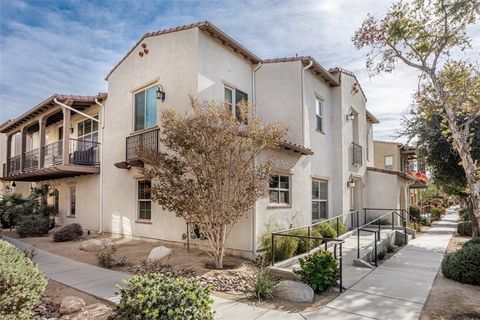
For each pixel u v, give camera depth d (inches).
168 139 302.8
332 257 270.5
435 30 274.4
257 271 295.0
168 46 432.5
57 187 698.2
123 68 511.5
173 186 297.3
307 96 485.4
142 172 315.0
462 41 274.2
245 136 308.3
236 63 461.7
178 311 152.4
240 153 309.3
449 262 292.4
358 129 658.2
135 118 483.8
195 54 397.4
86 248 404.2
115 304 217.3
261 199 354.6
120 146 507.8
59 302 225.5
